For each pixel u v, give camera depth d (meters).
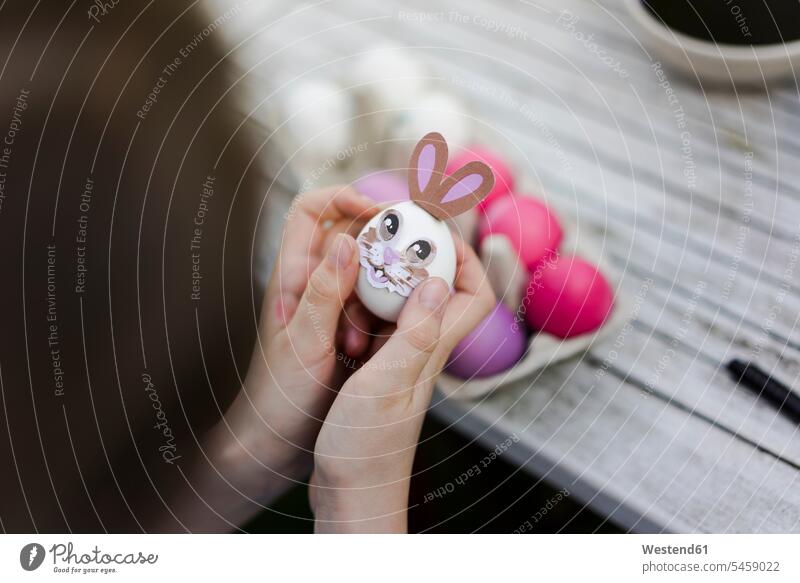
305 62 0.52
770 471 0.43
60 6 0.50
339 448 0.43
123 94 0.50
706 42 0.50
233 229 0.49
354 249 0.42
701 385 0.44
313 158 0.49
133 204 0.49
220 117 0.50
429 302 0.41
